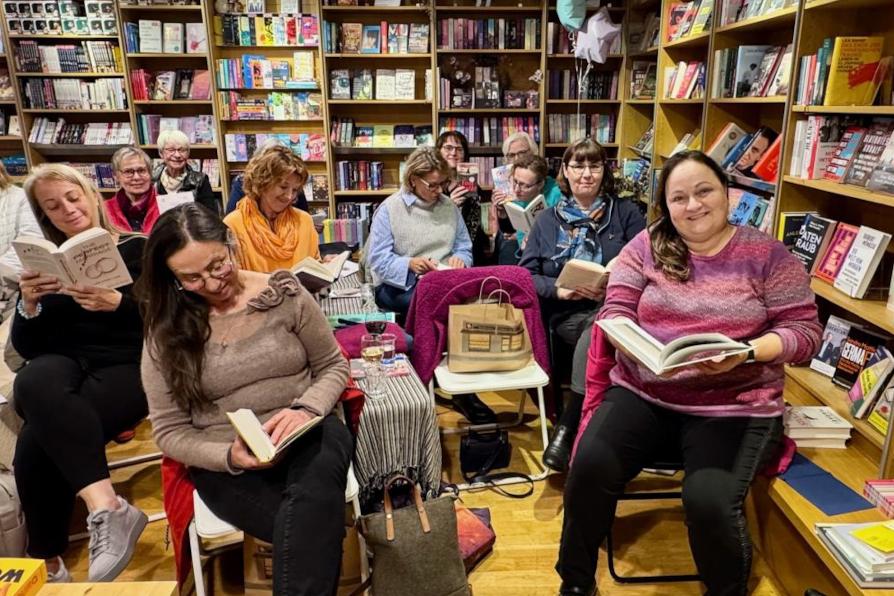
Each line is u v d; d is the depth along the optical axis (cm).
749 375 177
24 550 191
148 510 233
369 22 520
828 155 229
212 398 166
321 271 208
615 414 184
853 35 232
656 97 406
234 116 523
